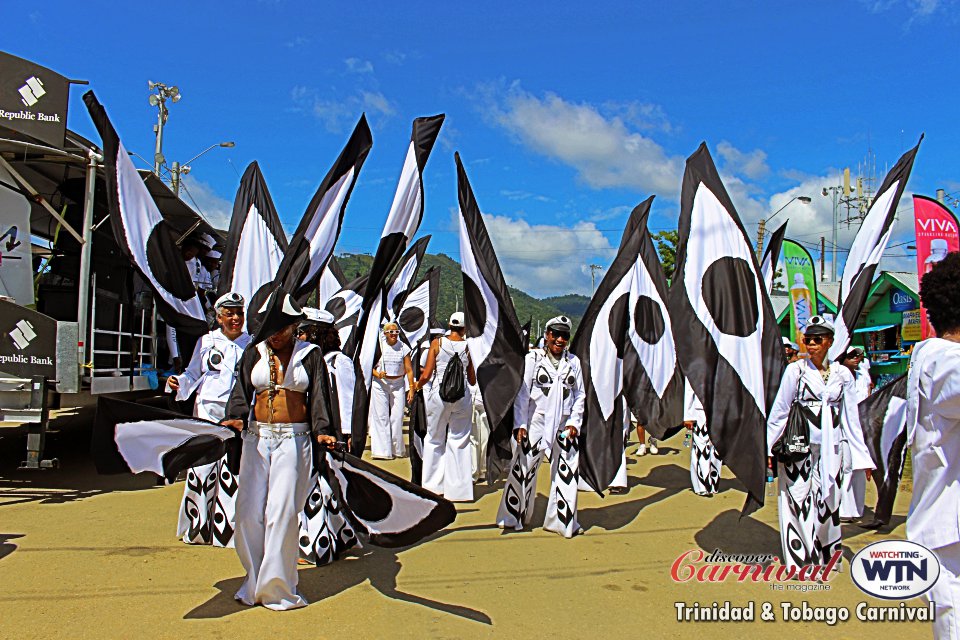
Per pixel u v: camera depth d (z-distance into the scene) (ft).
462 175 20.81
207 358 18.83
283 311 14.10
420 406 25.95
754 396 18.13
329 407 14.40
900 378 19.16
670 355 28.40
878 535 21.18
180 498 23.68
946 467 9.53
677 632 13.56
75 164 26.71
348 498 15.67
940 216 33.86
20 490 24.57
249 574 14.32
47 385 24.95
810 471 16.94
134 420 14.40
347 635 12.95
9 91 24.38
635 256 21.83
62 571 15.93
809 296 51.16
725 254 19.08
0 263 25.85
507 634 13.24
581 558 18.16
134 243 21.40
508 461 20.72
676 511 23.97
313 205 18.29
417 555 18.25
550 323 20.26
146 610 13.80
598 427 20.95
